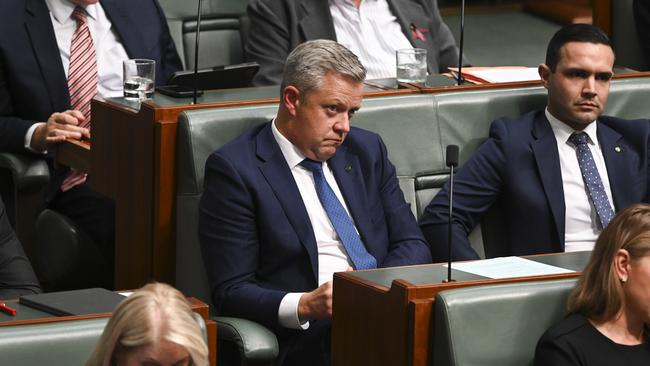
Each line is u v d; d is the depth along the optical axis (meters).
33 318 7.49
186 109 10.41
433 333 7.73
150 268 10.54
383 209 10.58
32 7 13.07
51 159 12.85
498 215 11.42
